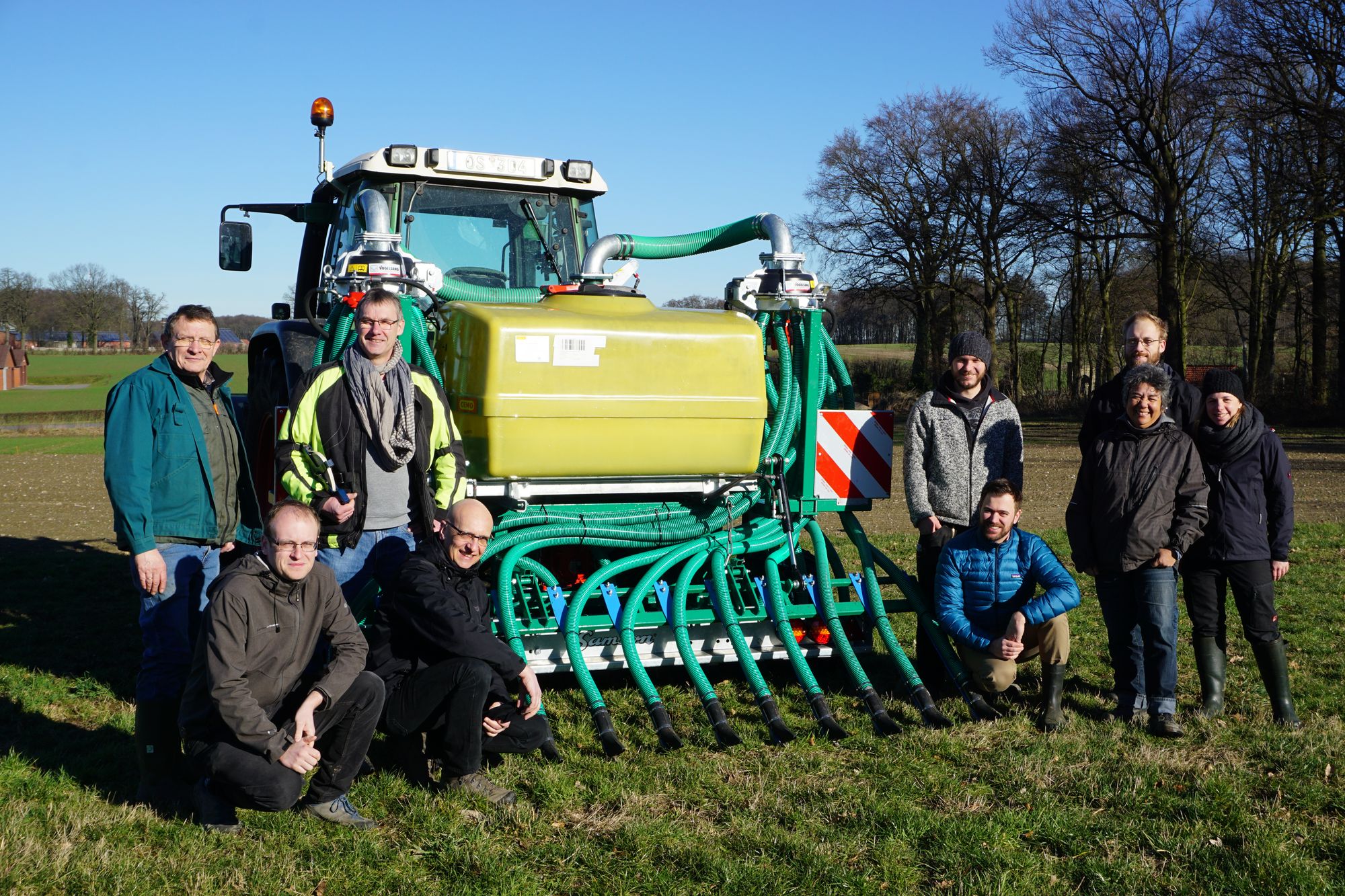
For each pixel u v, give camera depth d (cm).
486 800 397
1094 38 2870
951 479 532
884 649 626
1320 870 338
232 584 349
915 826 371
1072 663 593
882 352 6206
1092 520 489
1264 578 490
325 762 371
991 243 3581
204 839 363
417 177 641
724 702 523
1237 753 445
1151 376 476
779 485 547
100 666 590
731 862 344
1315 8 2348
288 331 603
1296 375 3200
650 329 498
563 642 495
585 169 666
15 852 345
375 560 439
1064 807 388
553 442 485
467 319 490
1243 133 2714
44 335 8094
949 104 3634
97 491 1573
